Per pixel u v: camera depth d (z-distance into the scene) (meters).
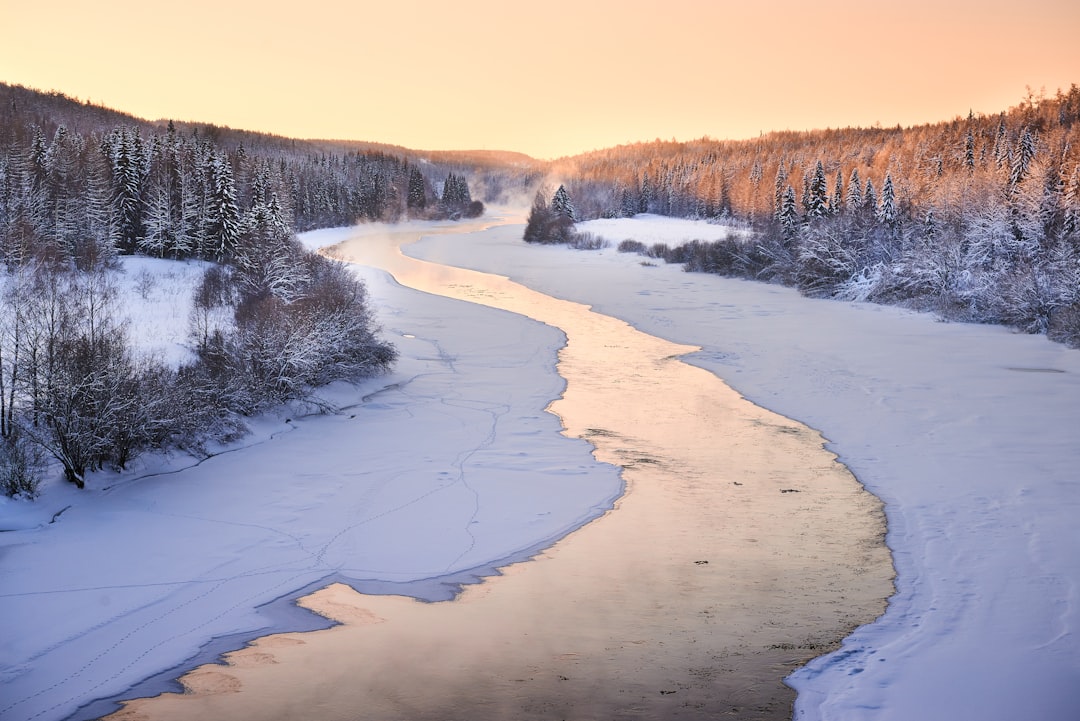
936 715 9.02
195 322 29.67
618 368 30.61
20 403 18.97
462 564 13.99
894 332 38.84
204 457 19.31
